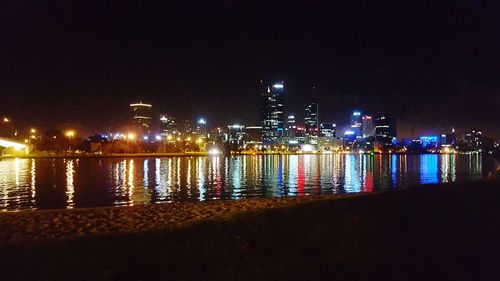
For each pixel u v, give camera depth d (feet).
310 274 36.32
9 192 160.66
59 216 50.57
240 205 58.70
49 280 31.37
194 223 40.60
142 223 45.34
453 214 51.13
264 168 384.68
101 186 189.88
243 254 36.88
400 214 48.32
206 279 33.60
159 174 284.00
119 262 33.76
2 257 33.01
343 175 292.20
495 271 41.04
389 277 38.09
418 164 494.18
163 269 33.81
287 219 42.91
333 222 43.86
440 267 40.68
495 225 50.90
